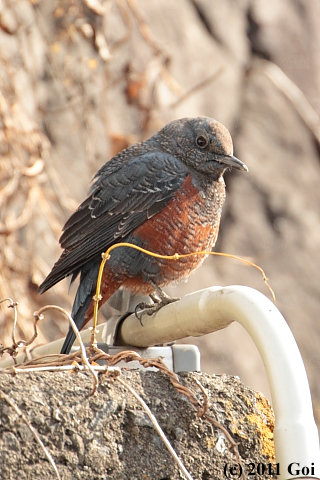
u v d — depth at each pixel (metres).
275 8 17.00
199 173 7.79
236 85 16.36
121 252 7.41
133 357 3.88
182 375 3.89
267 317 3.58
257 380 15.05
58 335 11.84
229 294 3.88
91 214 7.67
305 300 16.03
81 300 7.41
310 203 16.70
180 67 15.27
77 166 13.36
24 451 3.25
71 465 3.34
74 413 3.42
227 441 3.71
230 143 7.81
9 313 10.68
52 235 12.54
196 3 16.08
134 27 14.08
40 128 12.05
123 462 3.46
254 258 15.51
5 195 10.59
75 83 12.80
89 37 11.91
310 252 16.31
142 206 7.54
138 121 13.48
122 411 3.54
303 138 16.89
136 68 13.70
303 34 17.17
